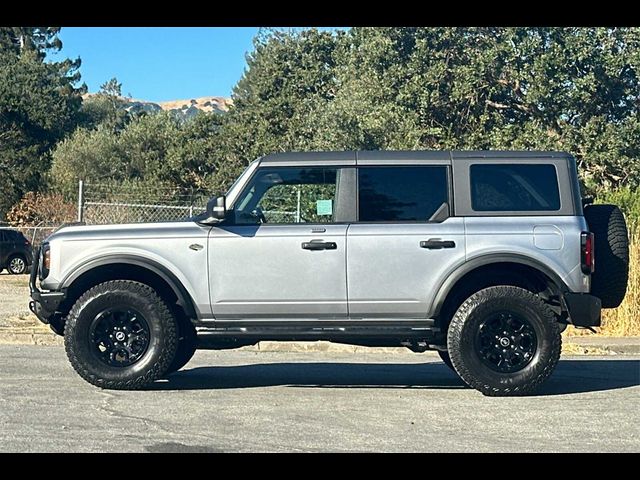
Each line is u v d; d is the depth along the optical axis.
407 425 7.50
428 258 8.81
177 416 7.77
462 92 25.23
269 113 40.31
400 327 8.88
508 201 8.95
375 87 26.50
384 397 8.80
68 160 51.25
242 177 9.09
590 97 25.30
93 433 7.10
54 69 76.12
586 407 8.35
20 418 7.59
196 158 42.97
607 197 18.91
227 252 8.88
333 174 9.03
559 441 7.00
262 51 49.69
